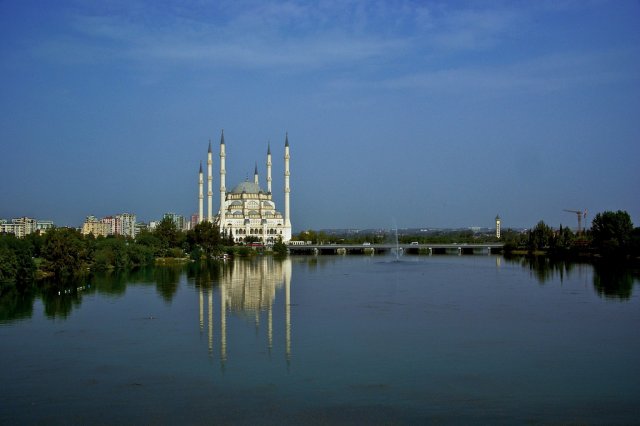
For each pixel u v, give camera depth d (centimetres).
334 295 18425
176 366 10006
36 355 10738
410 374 9512
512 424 7562
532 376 9400
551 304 16288
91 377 9438
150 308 15662
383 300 17275
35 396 8612
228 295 18325
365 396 8544
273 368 9881
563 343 11531
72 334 12425
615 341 11688
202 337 12106
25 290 19300
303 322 13662
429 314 14738
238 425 7606
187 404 8281
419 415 7850
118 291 19238
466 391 8725
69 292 18825
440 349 11069
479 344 11456
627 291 18838
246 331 12669
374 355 10656
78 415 7931
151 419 7800
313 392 8712
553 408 8075
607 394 8588
